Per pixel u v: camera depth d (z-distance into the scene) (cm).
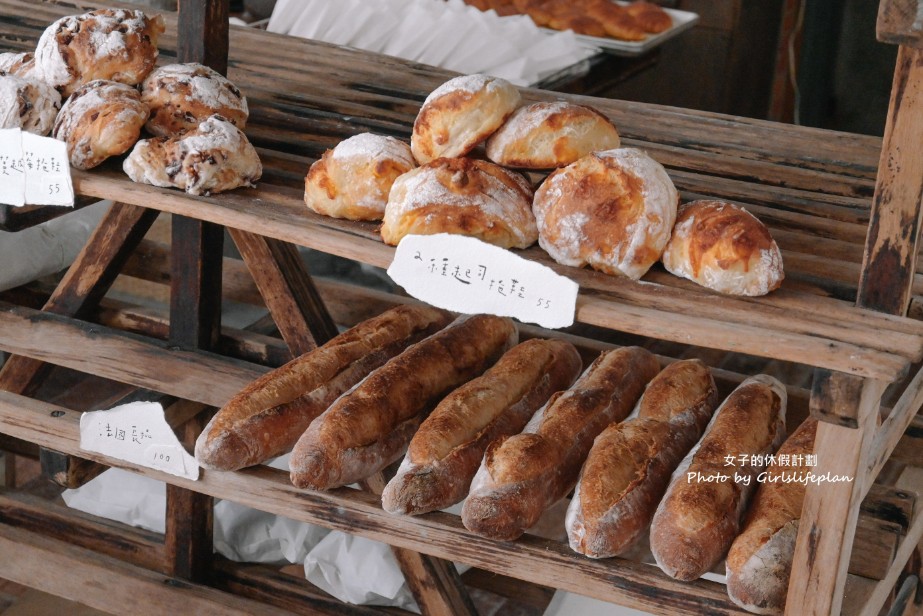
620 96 357
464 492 114
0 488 175
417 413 124
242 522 166
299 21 238
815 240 116
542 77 245
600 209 99
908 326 93
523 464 109
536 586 171
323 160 109
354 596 157
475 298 101
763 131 155
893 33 82
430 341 133
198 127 115
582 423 118
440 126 105
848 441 94
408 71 174
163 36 181
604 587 106
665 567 104
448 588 146
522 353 132
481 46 247
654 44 295
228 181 113
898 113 89
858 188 133
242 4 301
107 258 155
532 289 98
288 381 124
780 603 101
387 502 111
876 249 94
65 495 181
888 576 124
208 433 117
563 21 301
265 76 166
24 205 118
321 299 153
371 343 135
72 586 160
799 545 100
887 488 133
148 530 174
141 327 160
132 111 116
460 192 101
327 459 114
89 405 229
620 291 98
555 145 103
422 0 268
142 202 112
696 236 99
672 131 154
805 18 350
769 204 128
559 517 186
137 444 125
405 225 101
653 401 123
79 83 124
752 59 357
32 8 185
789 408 138
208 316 151
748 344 90
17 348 146
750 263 97
